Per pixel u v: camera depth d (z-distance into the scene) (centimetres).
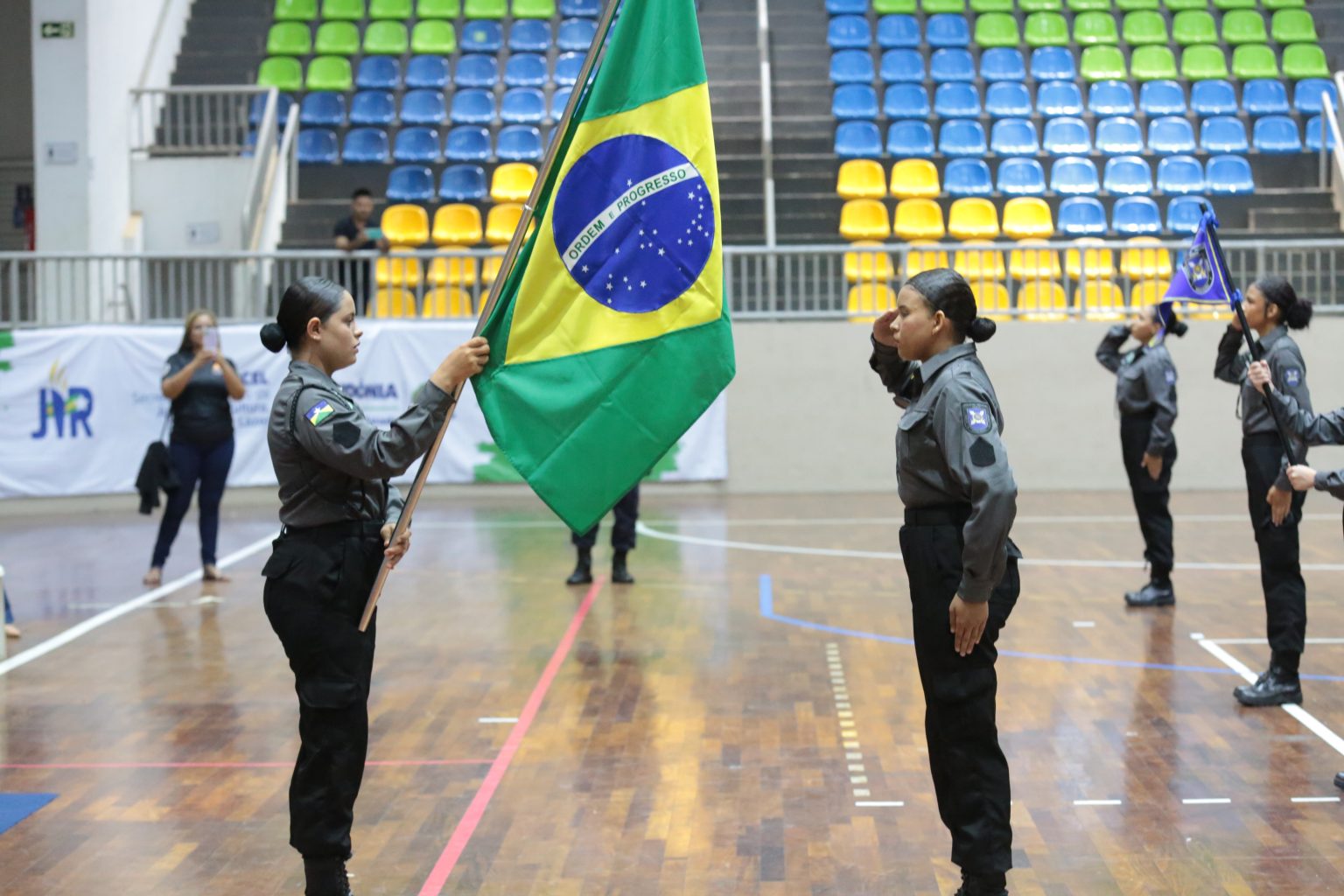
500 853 468
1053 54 1906
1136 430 875
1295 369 610
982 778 387
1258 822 488
